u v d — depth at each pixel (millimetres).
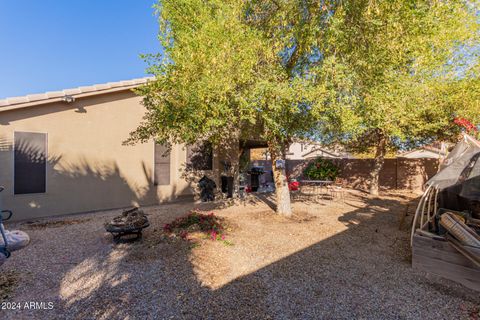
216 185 11539
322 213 8484
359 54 5055
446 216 4180
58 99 7617
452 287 3654
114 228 5070
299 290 3533
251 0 5371
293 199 11430
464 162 4164
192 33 4094
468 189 4738
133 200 9375
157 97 5105
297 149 29469
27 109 7281
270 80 5301
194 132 5277
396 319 2930
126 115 9195
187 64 4035
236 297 3344
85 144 8328
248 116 4742
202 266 4230
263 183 17203
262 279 3836
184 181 10648
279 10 5391
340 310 3086
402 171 15125
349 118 4844
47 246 5129
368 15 4570
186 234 5652
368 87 5133
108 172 8805
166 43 4348
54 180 7766
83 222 7047
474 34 6570
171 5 4398
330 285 3682
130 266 4207
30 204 7367
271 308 3115
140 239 5430
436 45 5336
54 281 3734
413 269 4219
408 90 5410
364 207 9672
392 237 5941
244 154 15445
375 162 13094
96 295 3373
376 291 3527
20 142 7191
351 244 5426
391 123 6000
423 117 9180
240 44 4305
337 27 4582
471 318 2947
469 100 7652
